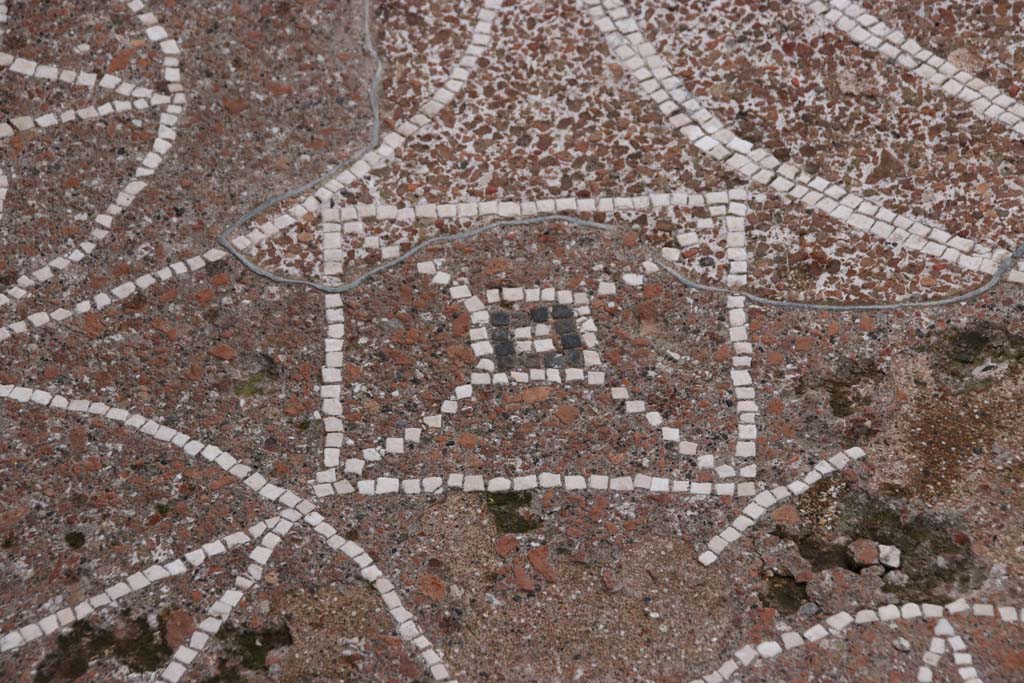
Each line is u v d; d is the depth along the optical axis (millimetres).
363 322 979
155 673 896
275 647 907
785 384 966
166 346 971
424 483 948
